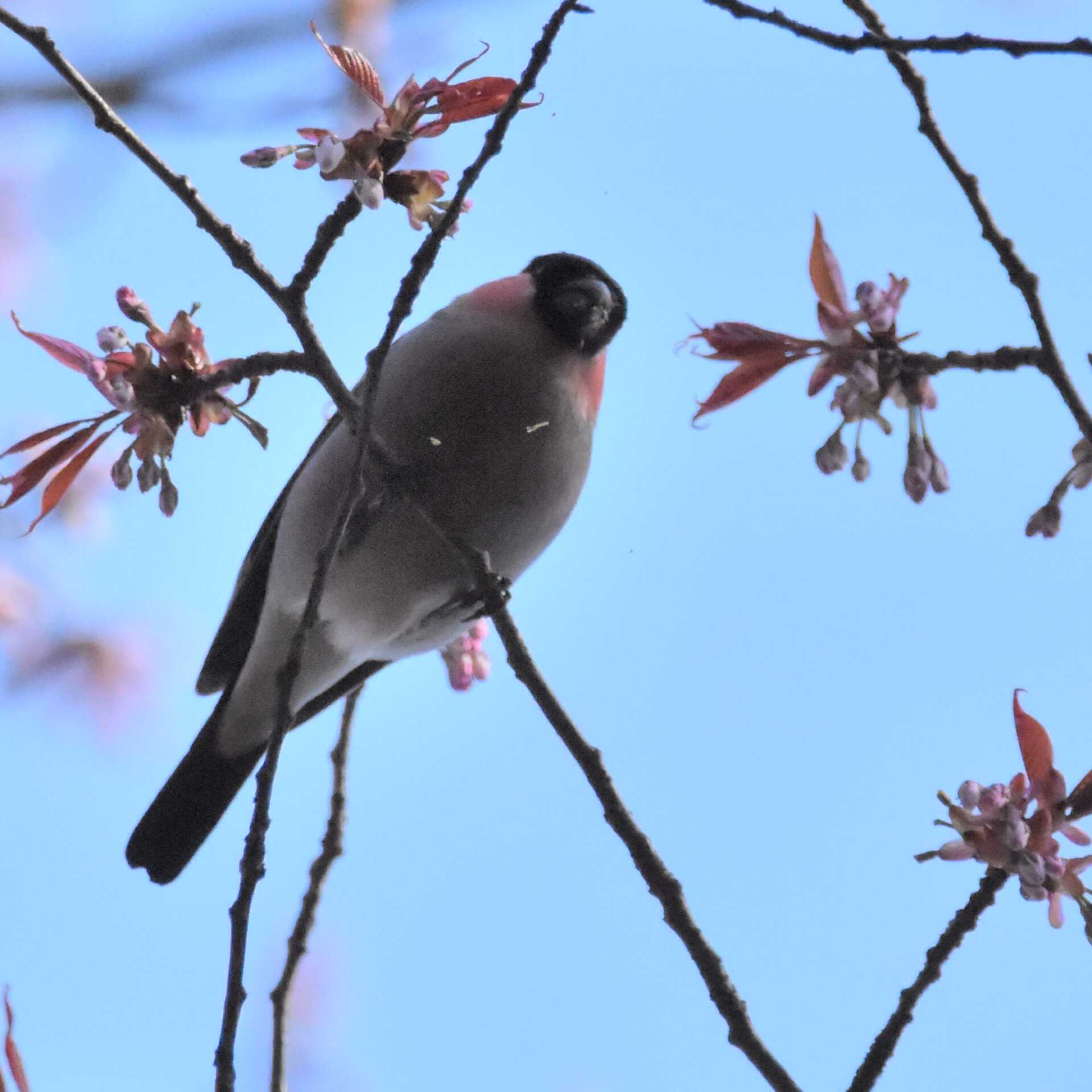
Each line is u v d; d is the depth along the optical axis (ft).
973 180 17.80
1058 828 18.56
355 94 24.73
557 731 21.98
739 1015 20.16
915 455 18.37
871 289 18.15
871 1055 18.67
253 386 20.58
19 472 20.01
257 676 28.32
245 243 20.13
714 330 18.83
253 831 17.69
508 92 19.57
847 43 17.81
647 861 21.15
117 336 19.99
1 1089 17.69
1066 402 17.21
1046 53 17.25
